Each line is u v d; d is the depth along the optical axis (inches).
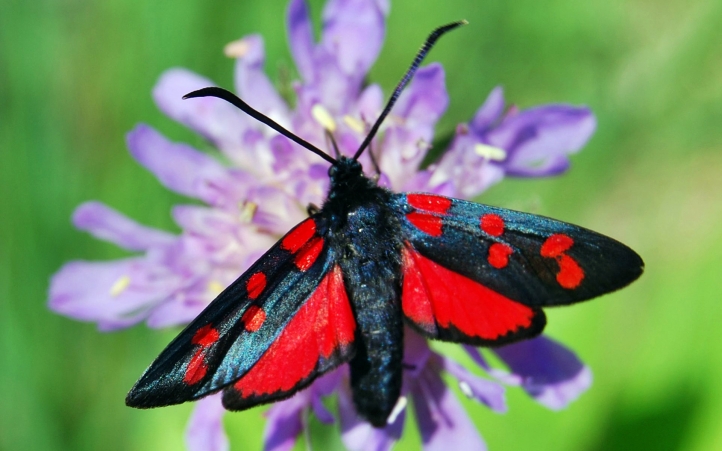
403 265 5.3
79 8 6.9
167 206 6.7
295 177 5.8
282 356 5.3
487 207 5.4
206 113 6.1
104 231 6.1
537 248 5.3
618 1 7.3
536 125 5.9
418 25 7.6
